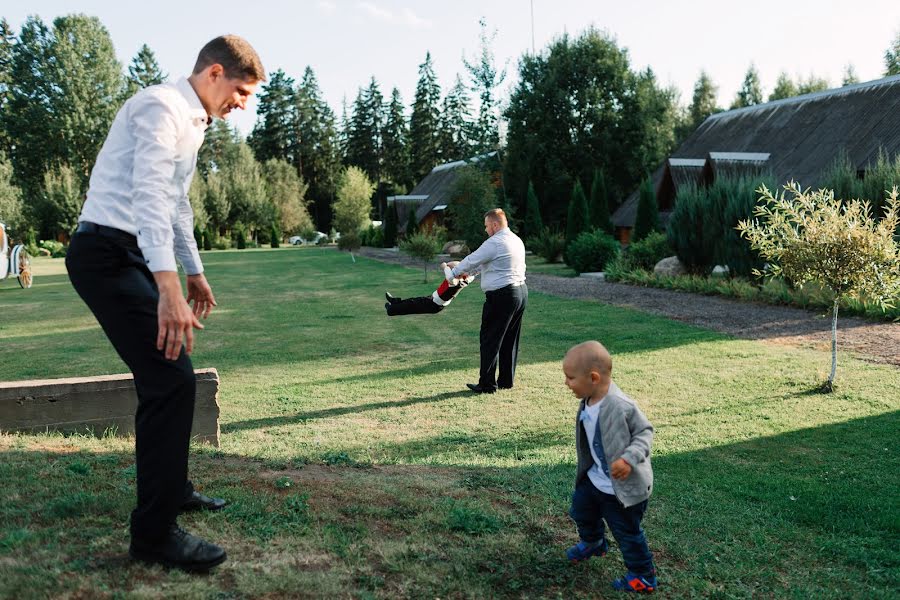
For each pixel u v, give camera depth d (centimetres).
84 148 6219
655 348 991
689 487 472
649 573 291
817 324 1144
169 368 229
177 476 236
